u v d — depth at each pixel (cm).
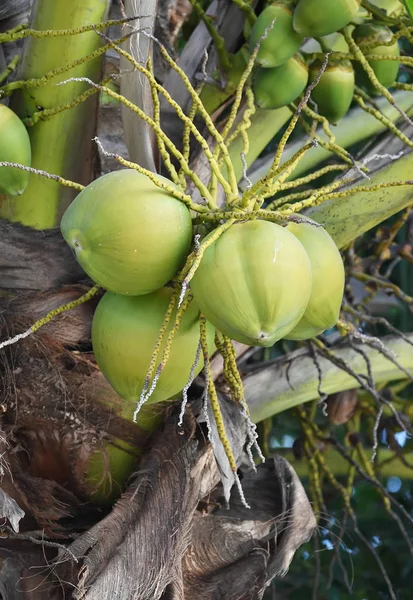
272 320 174
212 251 176
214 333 191
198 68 247
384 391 309
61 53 221
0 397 219
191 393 229
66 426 223
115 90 263
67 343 221
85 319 222
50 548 215
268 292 173
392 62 236
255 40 220
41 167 225
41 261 222
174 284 185
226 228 176
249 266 174
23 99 223
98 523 210
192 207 182
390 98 215
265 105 227
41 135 224
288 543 233
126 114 219
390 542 364
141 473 219
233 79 240
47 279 222
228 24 245
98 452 226
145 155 216
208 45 246
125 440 226
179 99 247
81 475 226
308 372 263
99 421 225
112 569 203
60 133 224
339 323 195
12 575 210
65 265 223
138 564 206
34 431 223
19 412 221
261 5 243
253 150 245
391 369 269
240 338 177
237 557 232
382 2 260
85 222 179
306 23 215
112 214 178
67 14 219
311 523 238
